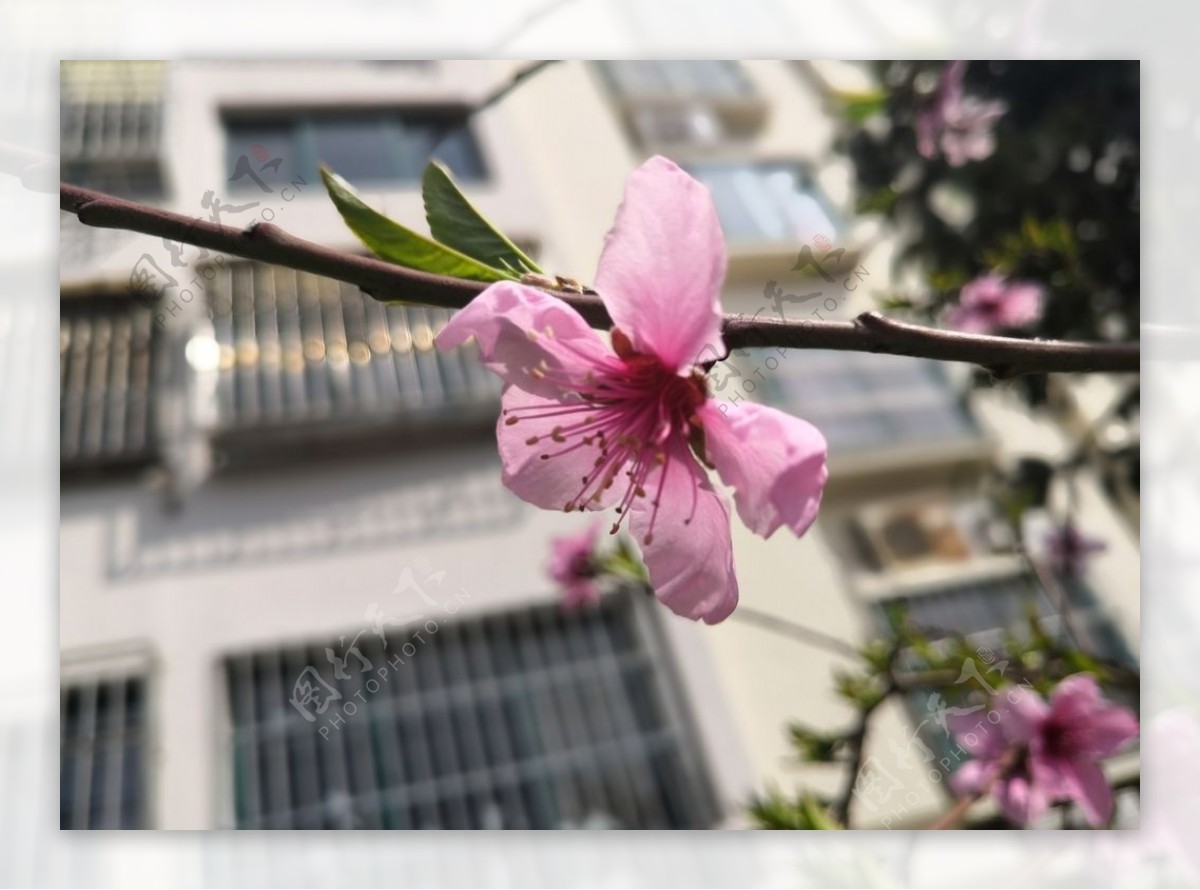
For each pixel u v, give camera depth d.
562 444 0.10
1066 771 0.16
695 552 0.10
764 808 0.21
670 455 0.09
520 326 0.08
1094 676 0.17
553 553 0.26
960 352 0.08
